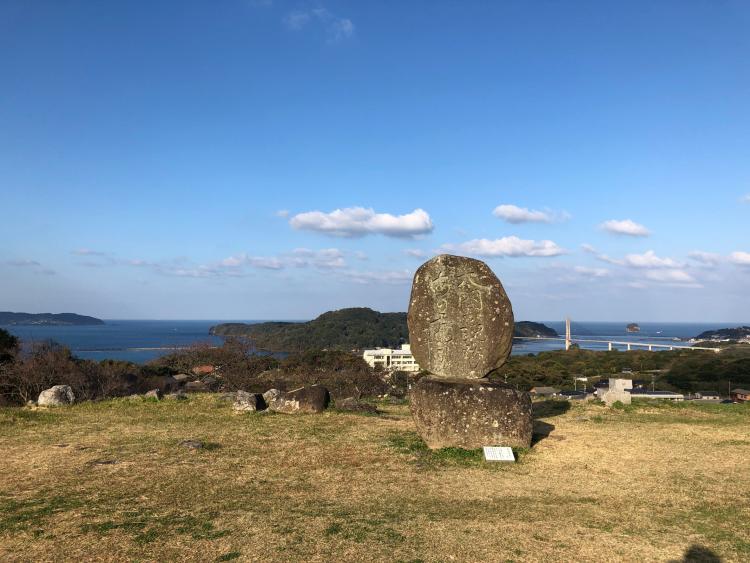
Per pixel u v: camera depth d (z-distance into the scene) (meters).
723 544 6.18
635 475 9.31
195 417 13.89
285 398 15.16
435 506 7.52
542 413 15.53
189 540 5.96
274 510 7.09
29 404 15.81
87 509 6.94
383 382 32.28
